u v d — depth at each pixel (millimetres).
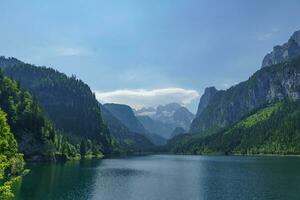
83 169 182625
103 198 98312
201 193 107938
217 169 198625
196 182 135125
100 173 165625
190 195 104375
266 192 108688
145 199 98062
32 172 153500
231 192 109625
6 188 41812
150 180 141875
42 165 198250
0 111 62875
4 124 62094
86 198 97125
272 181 135375
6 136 62844
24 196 94875
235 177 151875
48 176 140375
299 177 148625
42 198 93312
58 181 126688
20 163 98062
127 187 120000
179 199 98250
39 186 112438
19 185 112875
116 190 112625
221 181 138000
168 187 121375
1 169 46281
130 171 183250
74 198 96125
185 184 129125
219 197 101000
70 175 148875
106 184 126125
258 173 168625
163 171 186375
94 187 117250
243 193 107438
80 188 113000
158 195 104562
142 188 118438
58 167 188125
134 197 100875
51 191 104500
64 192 103750
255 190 112938
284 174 161750
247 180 140000
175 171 186375
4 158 48406
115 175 159250
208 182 135125
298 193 106562
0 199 41500
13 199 89688
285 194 105000
